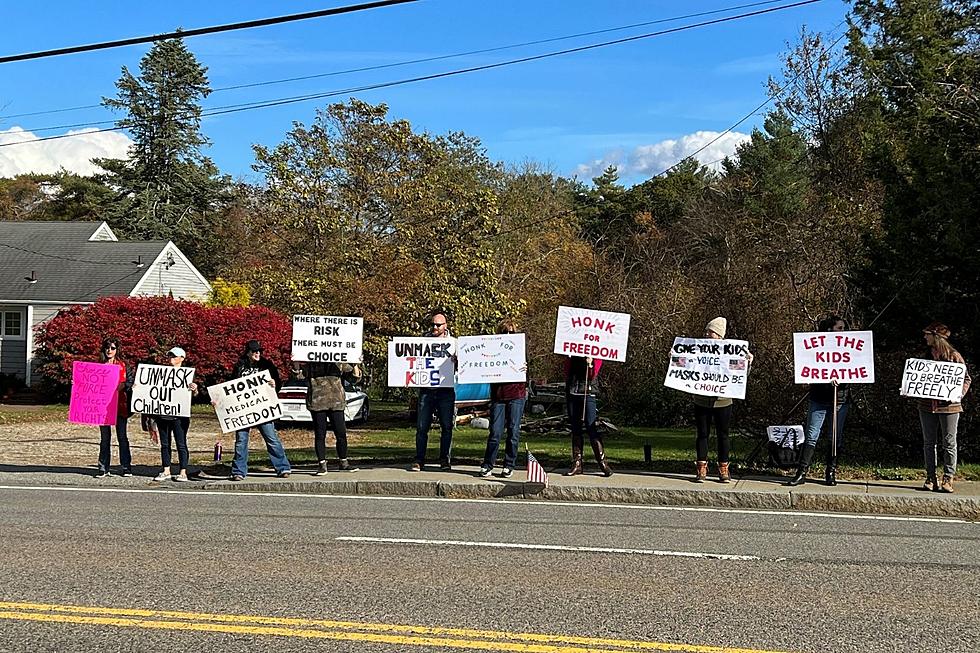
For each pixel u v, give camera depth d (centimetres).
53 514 1007
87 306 3047
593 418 1255
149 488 1230
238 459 1259
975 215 1377
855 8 3023
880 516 1042
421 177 2612
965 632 588
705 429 1202
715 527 955
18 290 3441
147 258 3769
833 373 1146
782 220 2877
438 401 1310
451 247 2578
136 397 1252
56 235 4006
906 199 1476
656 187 5800
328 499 1137
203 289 4116
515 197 4738
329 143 2647
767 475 1248
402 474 1259
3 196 7294
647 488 1134
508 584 698
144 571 734
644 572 741
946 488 1116
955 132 1478
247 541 857
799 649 554
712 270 3086
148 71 5938
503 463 1370
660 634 580
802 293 2319
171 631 580
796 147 4528
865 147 2512
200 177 5912
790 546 854
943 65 1605
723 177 5566
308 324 1278
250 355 1270
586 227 5800
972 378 1436
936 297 1420
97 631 580
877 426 1533
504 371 1240
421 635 574
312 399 1278
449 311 2469
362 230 2617
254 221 2711
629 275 4003
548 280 4275
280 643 559
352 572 734
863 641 570
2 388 3184
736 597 667
